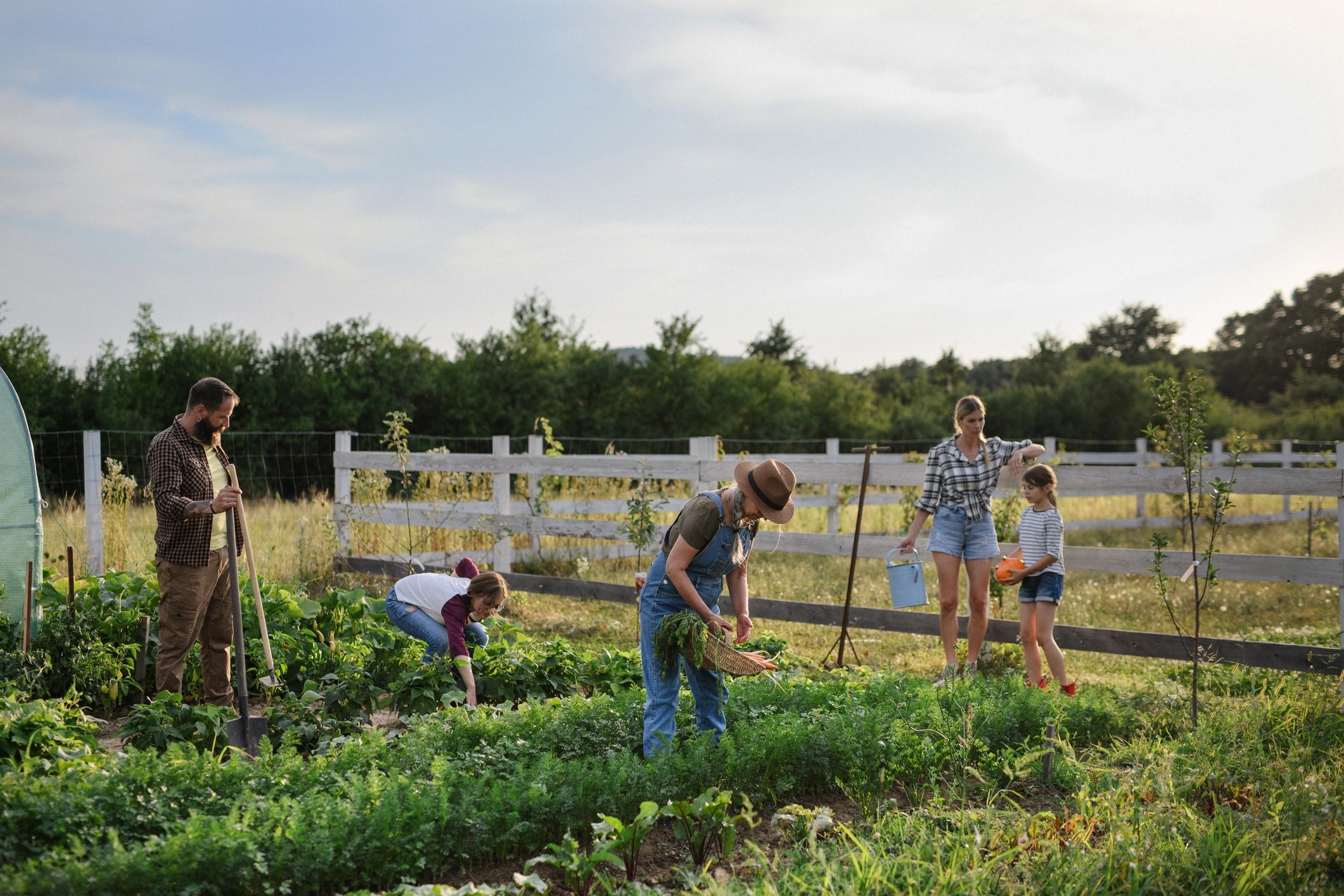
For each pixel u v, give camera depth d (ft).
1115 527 55.06
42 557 24.40
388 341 87.25
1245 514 58.65
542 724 15.03
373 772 11.77
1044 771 14.97
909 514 35.83
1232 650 20.38
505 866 11.70
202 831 10.19
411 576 20.27
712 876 11.56
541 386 93.25
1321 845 11.23
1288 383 177.27
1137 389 120.06
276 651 19.54
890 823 12.46
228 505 16.08
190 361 76.13
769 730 14.38
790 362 138.92
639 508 28.02
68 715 15.44
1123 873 10.77
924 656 24.48
